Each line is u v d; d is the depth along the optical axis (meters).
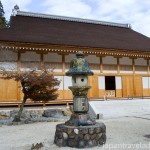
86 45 21.27
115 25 33.91
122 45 24.31
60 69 21.12
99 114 15.98
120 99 22.22
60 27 27.05
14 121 14.96
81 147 8.02
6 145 8.60
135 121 14.38
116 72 23.59
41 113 18.22
